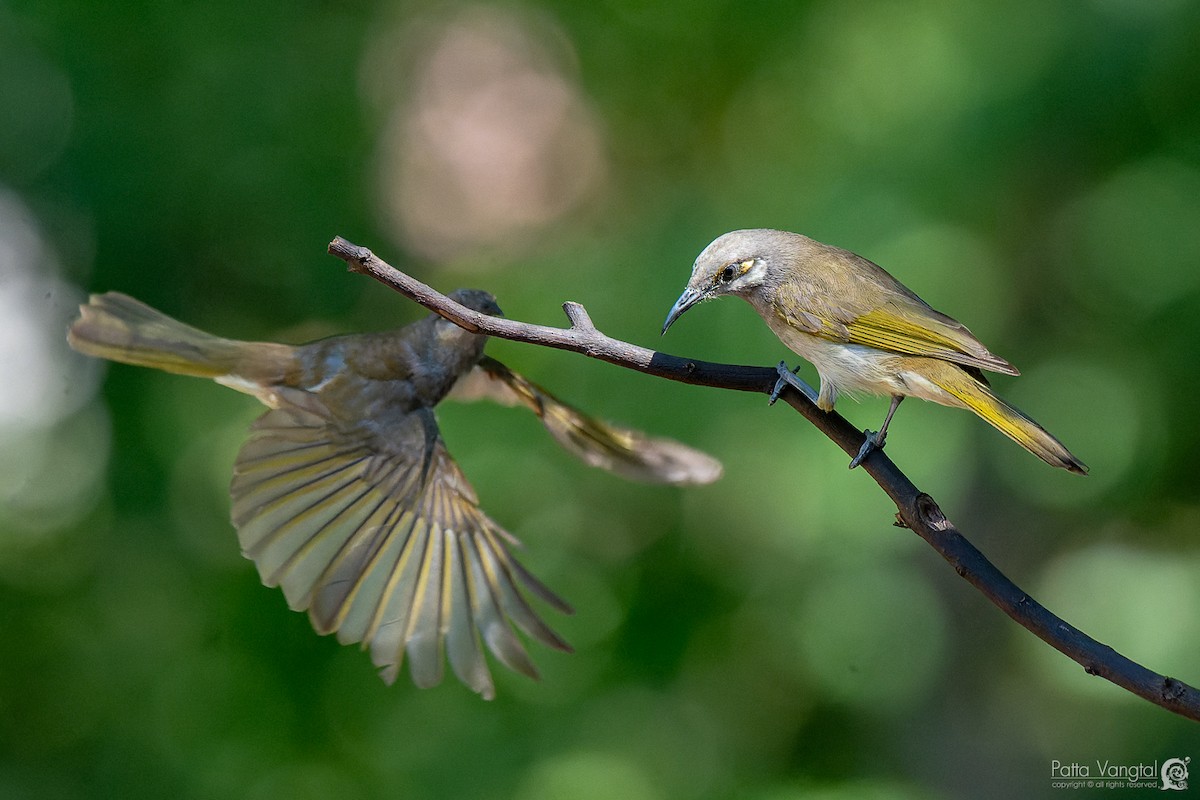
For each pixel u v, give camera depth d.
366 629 5.75
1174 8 11.47
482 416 13.19
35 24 12.76
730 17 14.03
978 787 14.15
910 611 14.23
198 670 13.54
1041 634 4.99
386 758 13.59
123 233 12.75
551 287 13.45
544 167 13.96
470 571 5.96
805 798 13.65
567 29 14.44
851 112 13.03
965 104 12.14
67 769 13.54
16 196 12.66
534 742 13.70
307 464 5.82
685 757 14.02
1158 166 12.10
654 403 12.59
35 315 12.88
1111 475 13.38
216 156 12.95
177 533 13.28
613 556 14.09
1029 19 12.14
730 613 14.10
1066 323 13.26
